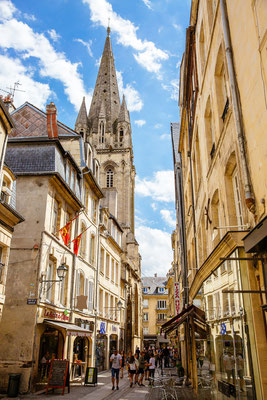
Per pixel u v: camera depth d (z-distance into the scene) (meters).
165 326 15.09
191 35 14.84
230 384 7.62
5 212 13.05
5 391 14.67
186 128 21.00
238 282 6.77
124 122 79.75
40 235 17.31
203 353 12.01
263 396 5.71
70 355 20.08
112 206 42.19
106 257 33.25
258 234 5.47
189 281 22.78
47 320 16.83
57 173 18.34
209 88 11.16
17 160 19.27
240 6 7.11
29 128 25.59
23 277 16.61
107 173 74.56
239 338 6.84
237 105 7.31
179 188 28.84
